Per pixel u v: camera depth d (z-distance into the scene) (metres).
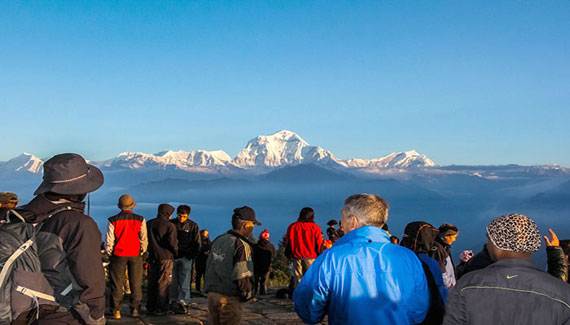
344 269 3.51
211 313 6.43
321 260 3.63
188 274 9.78
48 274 3.18
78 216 3.31
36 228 3.29
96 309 3.22
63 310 3.20
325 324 8.30
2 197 5.63
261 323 8.70
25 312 3.07
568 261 6.35
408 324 3.47
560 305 2.92
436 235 6.52
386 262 3.50
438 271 3.67
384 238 3.71
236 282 6.21
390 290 3.44
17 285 3.06
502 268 3.07
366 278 3.46
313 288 3.58
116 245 8.70
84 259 3.17
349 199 3.94
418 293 3.48
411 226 6.46
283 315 9.41
